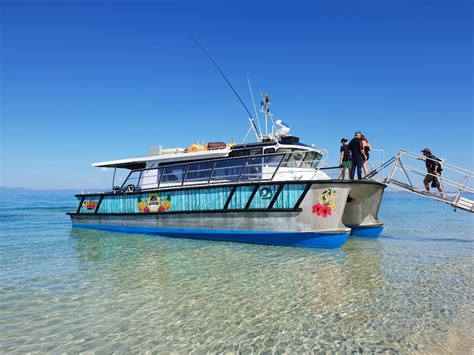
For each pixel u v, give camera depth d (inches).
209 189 458.0
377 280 272.8
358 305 216.4
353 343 165.3
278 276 284.4
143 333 177.0
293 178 423.2
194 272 298.8
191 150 527.2
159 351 158.1
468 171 461.4
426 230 638.5
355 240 488.7
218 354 155.2
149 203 518.0
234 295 236.5
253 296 234.2
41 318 196.7
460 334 175.0
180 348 161.0
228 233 439.5
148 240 472.7
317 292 242.7
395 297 231.5
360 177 441.4
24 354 155.8
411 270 305.4
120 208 558.3
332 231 385.4
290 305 216.8
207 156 489.1
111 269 311.7
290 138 474.3
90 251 400.8
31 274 295.0
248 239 430.0
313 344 164.4
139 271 303.7
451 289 249.6
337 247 392.5
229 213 439.5
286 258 352.2
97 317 198.1
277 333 176.7
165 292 243.8
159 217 505.7
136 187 547.2
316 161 466.3
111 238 499.8
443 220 873.5
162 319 195.2
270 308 211.6
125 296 235.0
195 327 184.1
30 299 229.5
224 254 373.4
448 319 193.9
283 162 438.3
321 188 390.6
